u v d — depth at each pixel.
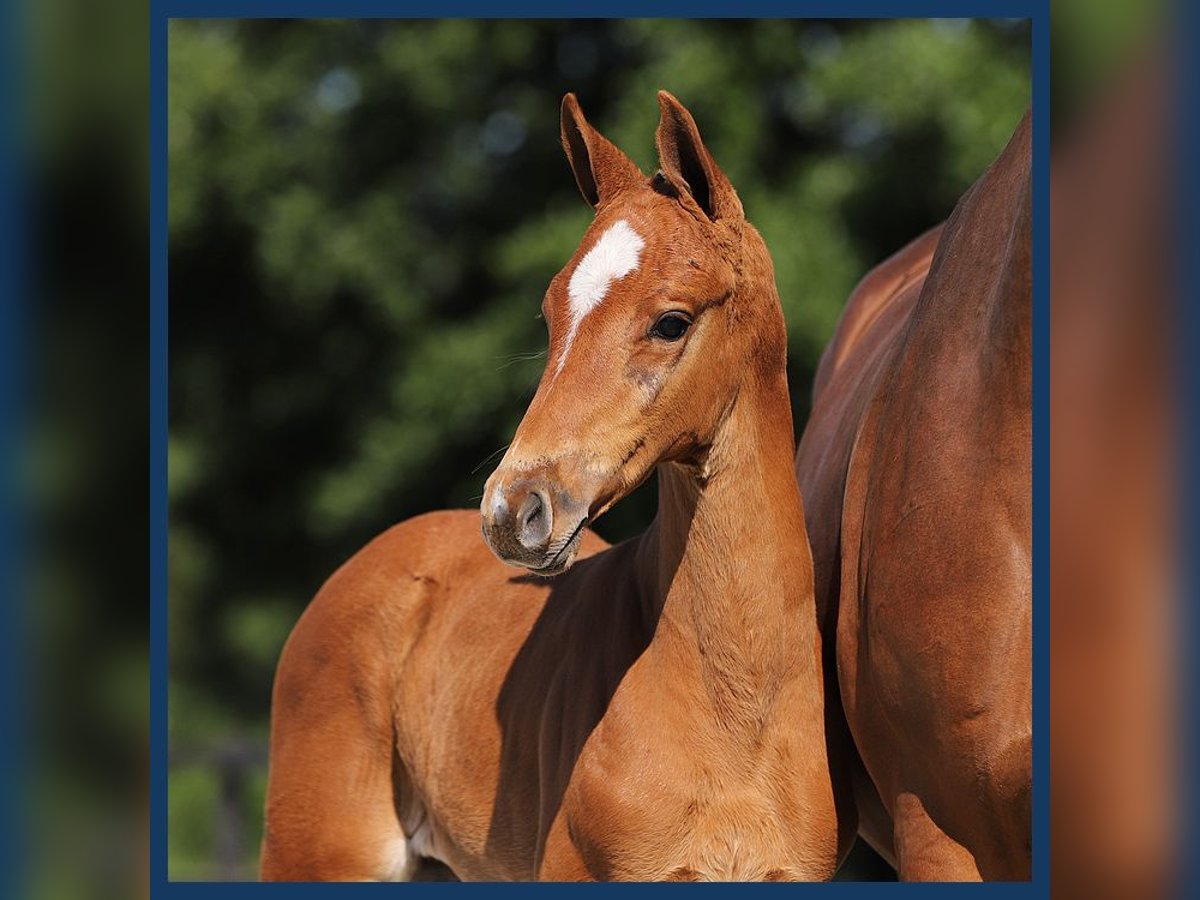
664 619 6.14
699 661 6.04
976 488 5.16
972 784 5.24
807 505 6.80
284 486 25.45
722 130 21.67
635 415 5.57
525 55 24.55
